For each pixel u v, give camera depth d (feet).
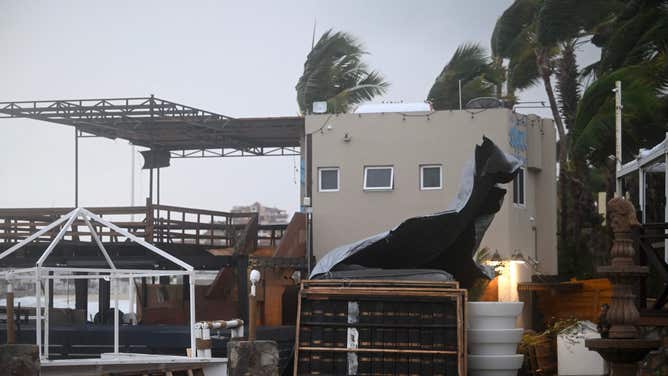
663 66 92.48
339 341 62.69
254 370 51.65
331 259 70.69
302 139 103.35
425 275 67.67
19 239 97.66
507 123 97.55
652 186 95.40
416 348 62.08
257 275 53.57
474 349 65.87
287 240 95.45
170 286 98.48
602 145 93.81
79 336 85.97
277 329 81.66
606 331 55.47
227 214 104.68
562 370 78.02
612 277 50.98
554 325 86.43
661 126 94.12
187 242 107.55
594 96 94.73
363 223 99.40
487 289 96.02
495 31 137.49
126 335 84.99
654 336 63.21
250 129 105.50
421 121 99.09
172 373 58.90
